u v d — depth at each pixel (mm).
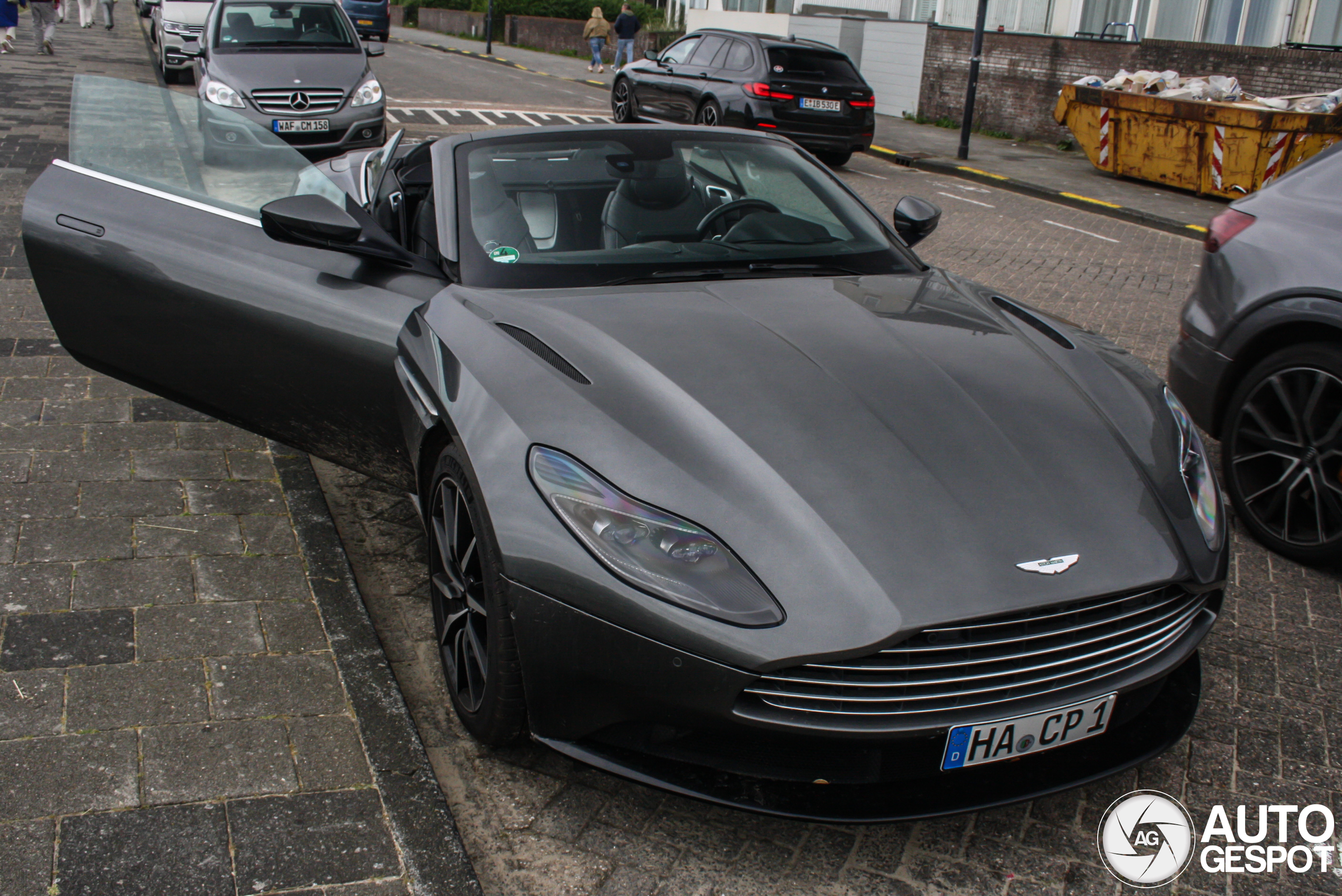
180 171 3395
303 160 3316
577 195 3221
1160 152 12969
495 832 2287
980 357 2664
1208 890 2227
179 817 2162
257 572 3123
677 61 14750
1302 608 3398
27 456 3762
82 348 3508
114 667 2635
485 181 3229
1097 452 2367
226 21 10883
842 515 2076
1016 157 15570
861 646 1936
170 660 2680
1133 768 2338
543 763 2516
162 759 2326
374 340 2918
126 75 16688
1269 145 11641
